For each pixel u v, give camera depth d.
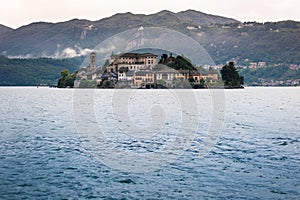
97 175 32.50
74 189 29.05
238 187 29.08
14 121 72.50
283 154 39.53
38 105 120.81
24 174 32.78
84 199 27.12
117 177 31.80
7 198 27.34
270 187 29.11
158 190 28.72
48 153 40.75
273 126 62.56
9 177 31.89
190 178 31.28
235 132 55.03
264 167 34.44
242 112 90.44
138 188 29.16
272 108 104.94
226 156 38.75
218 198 27.02
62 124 66.06
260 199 26.80
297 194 27.70
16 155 39.78
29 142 47.34
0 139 49.66
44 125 64.88
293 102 134.50
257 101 139.88
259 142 46.50
